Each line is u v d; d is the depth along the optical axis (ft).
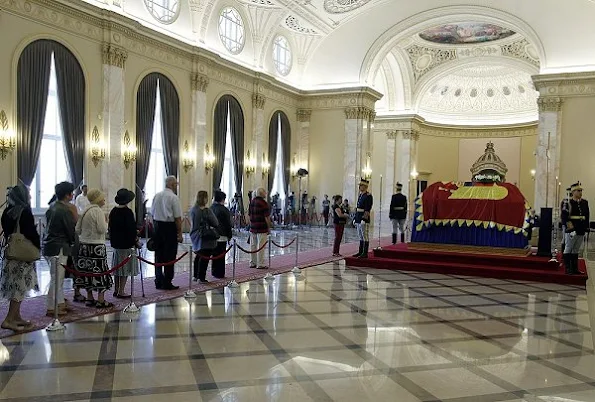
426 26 65.36
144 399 12.44
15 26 36.01
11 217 17.39
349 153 70.85
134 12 46.09
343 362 15.46
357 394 13.05
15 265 17.56
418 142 96.63
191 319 20.02
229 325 19.27
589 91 57.82
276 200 67.41
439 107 103.60
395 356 16.12
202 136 54.54
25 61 36.83
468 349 17.01
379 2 64.23
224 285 26.96
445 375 14.52
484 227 35.17
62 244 19.60
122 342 16.92
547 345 17.61
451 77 99.25
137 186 47.14
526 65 79.05
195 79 53.11
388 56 85.15
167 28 50.01
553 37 58.75
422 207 36.94
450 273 32.50
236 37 60.03
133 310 20.80
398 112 91.56
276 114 68.69
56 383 13.34
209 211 27.37
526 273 30.55
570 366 15.49
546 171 59.62
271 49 66.23
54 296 18.71
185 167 53.06
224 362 15.21
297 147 73.77
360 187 36.17
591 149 58.08
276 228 65.98
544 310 22.82
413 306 23.18
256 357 15.74
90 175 42.32
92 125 42.29
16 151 36.63
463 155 103.09
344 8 64.08
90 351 15.94
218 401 12.42
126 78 45.39
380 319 20.70
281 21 63.98
